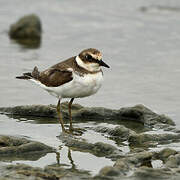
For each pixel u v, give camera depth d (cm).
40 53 2083
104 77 1806
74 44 2209
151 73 1847
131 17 2586
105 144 1206
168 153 1154
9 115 1480
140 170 1050
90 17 2594
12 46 2195
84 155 1178
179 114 1484
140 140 1262
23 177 1023
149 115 1453
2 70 1856
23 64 1925
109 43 2212
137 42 2222
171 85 1725
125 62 1969
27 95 1631
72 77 1306
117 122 1449
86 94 1341
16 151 1175
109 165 1119
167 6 2739
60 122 1385
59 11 2686
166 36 2298
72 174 1055
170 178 1028
